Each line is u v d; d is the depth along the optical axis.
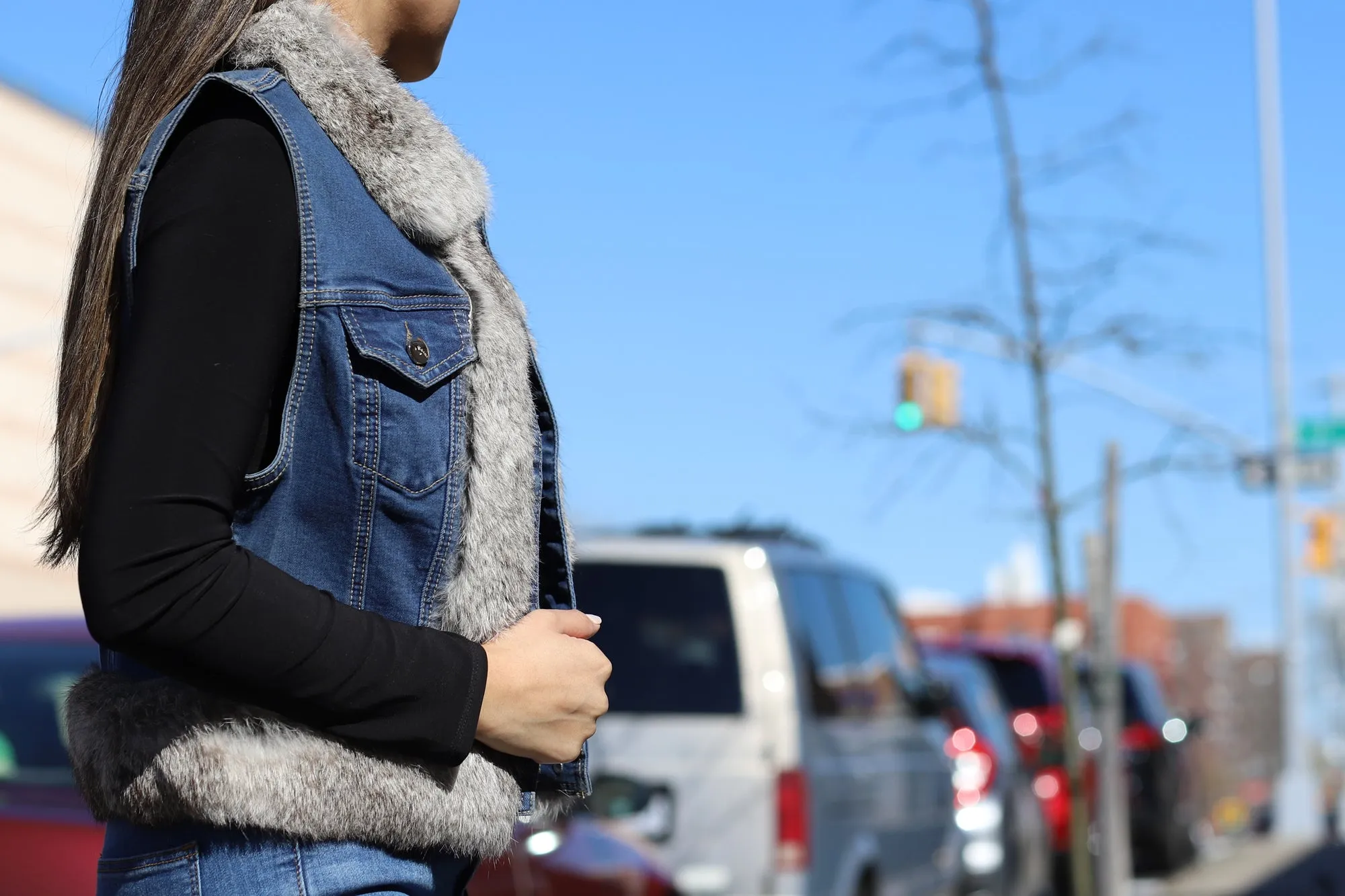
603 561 6.72
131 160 1.49
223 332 1.37
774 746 6.46
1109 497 8.66
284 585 1.37
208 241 1.38
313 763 1.40
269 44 1.52
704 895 6.36
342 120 1.51
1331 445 21.64
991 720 11.33
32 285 26.70
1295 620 23.22
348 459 1.45
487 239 1.72
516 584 1.56
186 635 1.32
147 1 1.56
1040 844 11.73
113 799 1.41
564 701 1.52
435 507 1.49
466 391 1.53
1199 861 15.95
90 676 1.50
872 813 7.43
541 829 4.66
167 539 1.32
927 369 9.75
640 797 6.42
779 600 6.67
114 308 1.49
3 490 26.12
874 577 8.49
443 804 1.46
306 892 1.42
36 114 26.67
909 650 8.75
